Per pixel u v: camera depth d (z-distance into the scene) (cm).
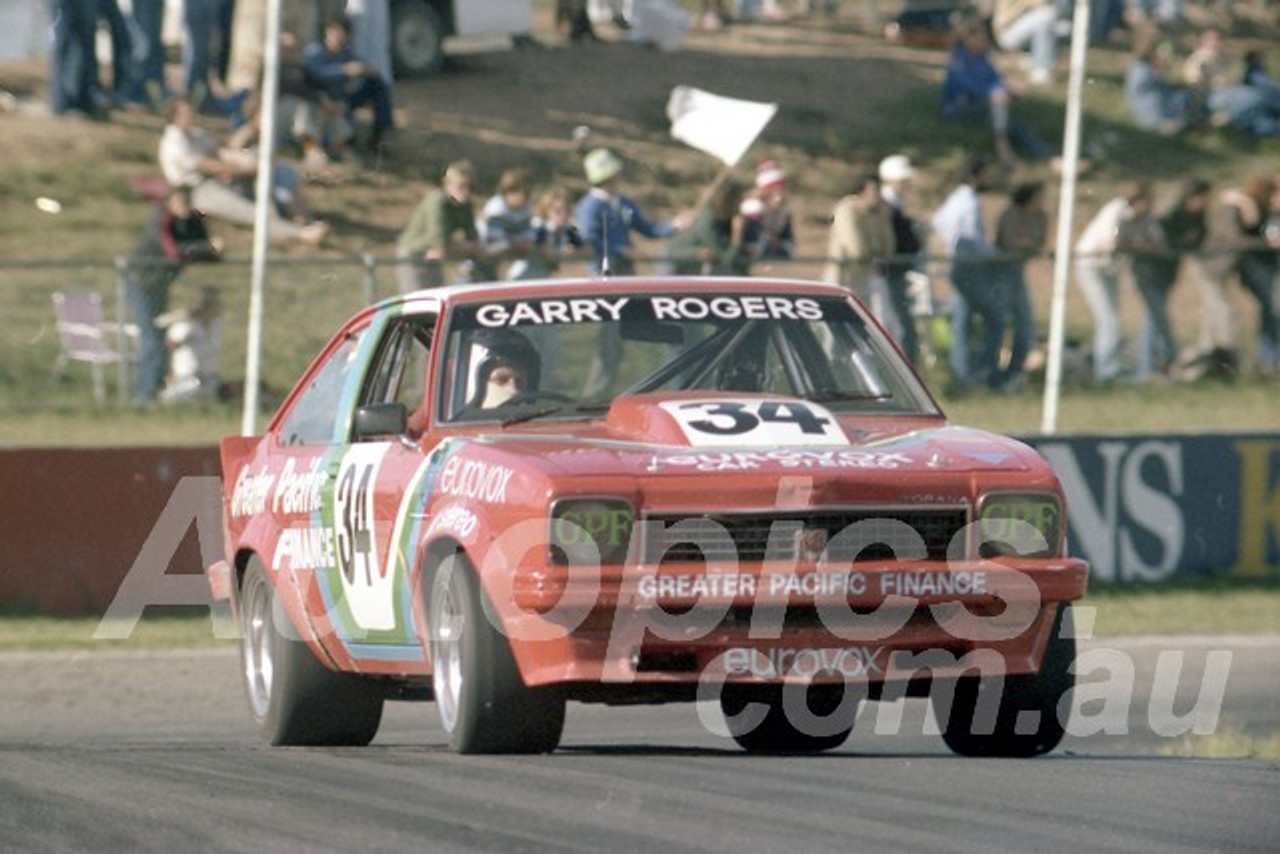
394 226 5775
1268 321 5062
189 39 5956
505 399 2094
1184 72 8469
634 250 5062
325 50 5688
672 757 1886
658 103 7438
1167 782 1694
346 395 2314
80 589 3806
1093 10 8506
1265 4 9369
